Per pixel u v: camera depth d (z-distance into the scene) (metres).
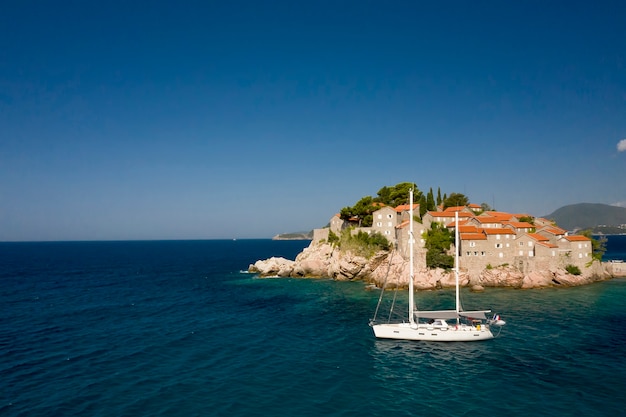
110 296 89.62
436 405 33.53
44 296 89.94
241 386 37.53
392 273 96.44
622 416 31.42
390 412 32.31
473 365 42.59
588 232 107.50
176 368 42.25
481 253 95.06
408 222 104.88
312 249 125.75
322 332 56.31
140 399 34.84
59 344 51.09
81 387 37.41
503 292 85.56
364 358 45.19
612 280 99.62
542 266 93.44
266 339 52.97
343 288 97.56
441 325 53.00
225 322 62.84
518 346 48.44
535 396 34.94
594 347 47.59
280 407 33.28
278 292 93.50
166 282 115.25
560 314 64.19
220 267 166.62
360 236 112.50
